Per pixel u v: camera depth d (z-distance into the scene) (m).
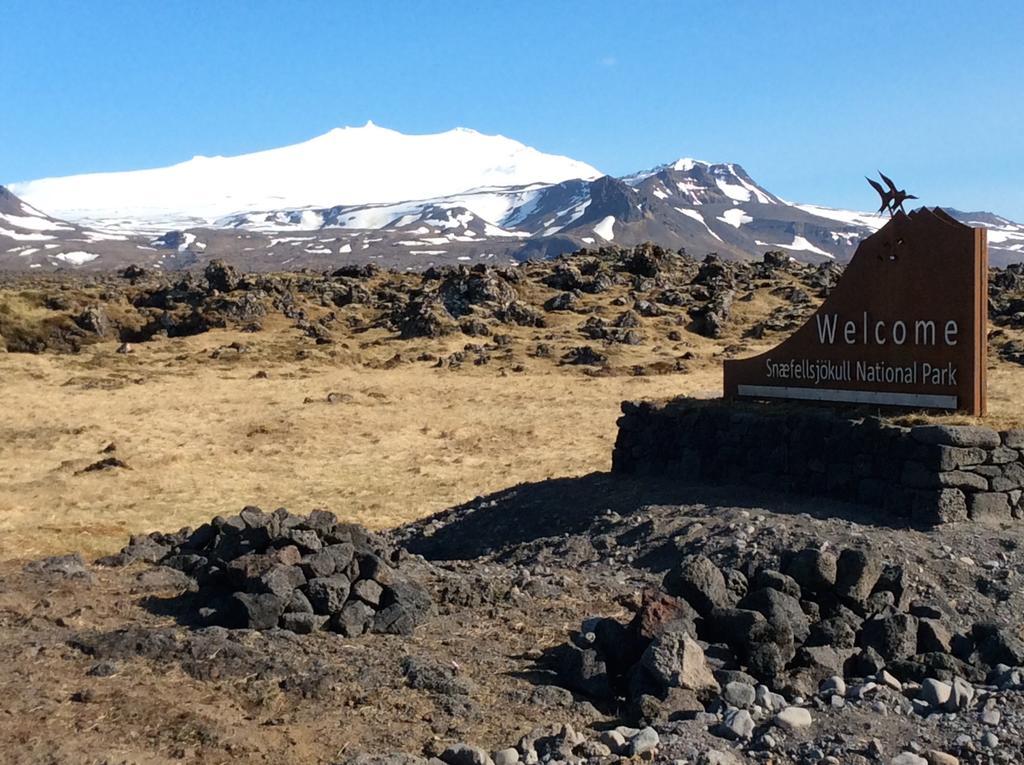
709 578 9.40
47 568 11.25
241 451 33.22
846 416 15.52
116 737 6.90
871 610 9.76
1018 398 37.53
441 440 36.22
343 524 11.80
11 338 68.50
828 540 12.95
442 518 19.95
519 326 77.25
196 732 6.98
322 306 82.88
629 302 83.56
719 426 17.50
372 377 57.31
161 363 62.31
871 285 16.06
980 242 14.58
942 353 15.02
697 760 6.91
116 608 10.01
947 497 13.51
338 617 9.48
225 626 9.45
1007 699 8.15
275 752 6.85
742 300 82.62
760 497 15.91
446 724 7.54
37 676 7.98
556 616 10.56
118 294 78.00
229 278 81.94
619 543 14.94
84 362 61.12
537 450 33.25
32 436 35.28
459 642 9.43
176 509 23.38
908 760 7.02
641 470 19.02
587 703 8.09
